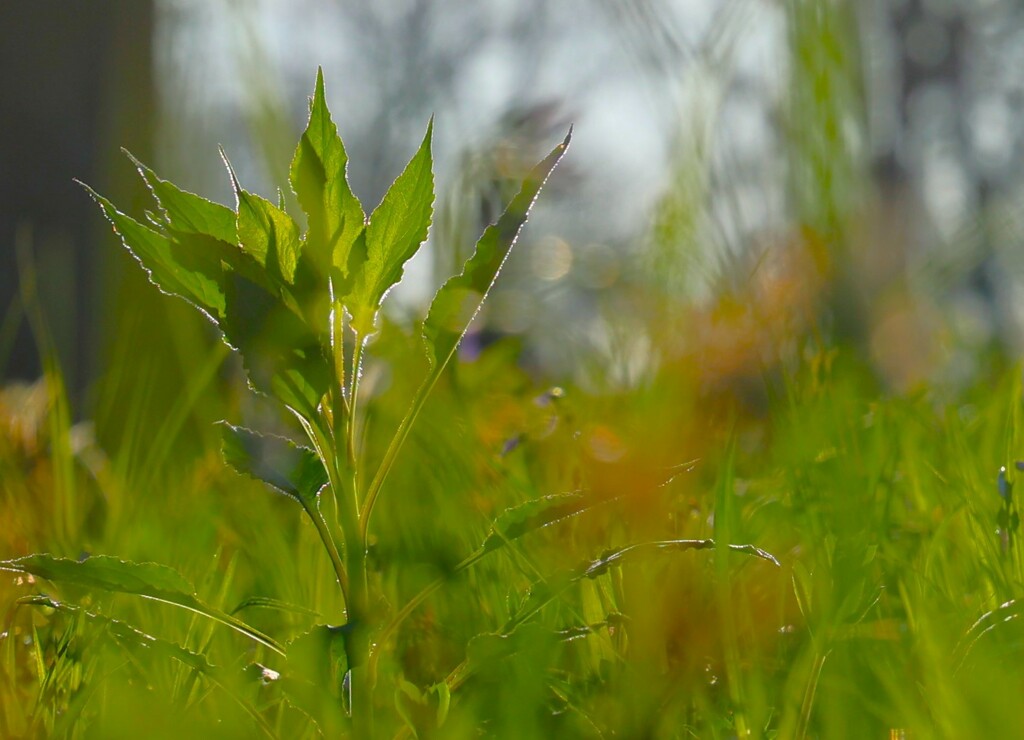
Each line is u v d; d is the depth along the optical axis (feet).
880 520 3.13
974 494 3.18
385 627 2.83
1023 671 2.85
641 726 2.87
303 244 2.76
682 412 3.49
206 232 2.78
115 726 2.86
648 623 2.96
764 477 3.45
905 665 2.90
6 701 2.92
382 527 3.32
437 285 3.83
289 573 3.22
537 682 2.82
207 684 2.94
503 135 3.92
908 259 3.34
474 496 3.37
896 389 3.74
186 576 3.24
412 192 2.79
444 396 3.77
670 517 3.20
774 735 2.84
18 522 3.45
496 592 3.12
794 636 3.01
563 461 3.58
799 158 3.17
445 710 2.75
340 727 2.74
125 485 3.56
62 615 3.10
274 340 2.74
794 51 3.14
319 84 2.77
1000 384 3.73
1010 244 3.99
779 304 3.24
